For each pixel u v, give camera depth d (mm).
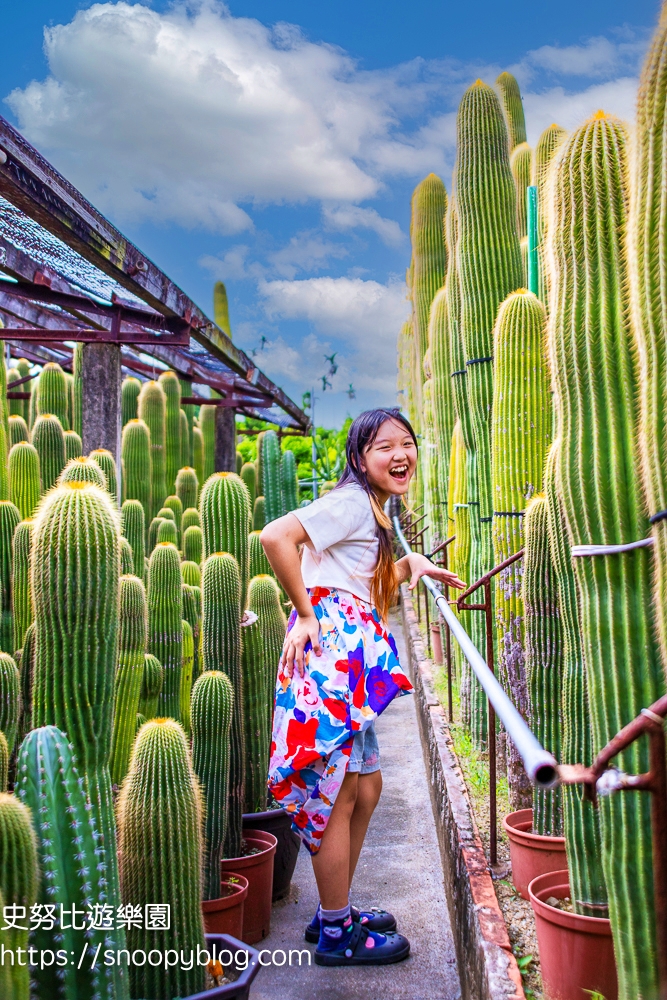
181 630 4230
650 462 1410
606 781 1241
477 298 4301
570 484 1702
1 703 2877
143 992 2061
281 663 2473
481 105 4316
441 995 2594
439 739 4246
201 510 3459
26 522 4055
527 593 2852
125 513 5570
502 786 3619
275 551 2371
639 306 1408
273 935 3035
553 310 1769
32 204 3572
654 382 1383
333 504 2465
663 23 1348
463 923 2652
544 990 2148
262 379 9367
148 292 5066
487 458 4281
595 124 1737
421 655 6277
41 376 7504
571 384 1700
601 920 2014
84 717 1861
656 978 1583
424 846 3834
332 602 2492
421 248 7430
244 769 3100
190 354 8766
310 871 3705
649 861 1581
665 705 1241
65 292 5762
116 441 6250
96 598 1877
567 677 2348
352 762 2475
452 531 5445
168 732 2152
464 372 4699
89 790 1841
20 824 1416
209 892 2717
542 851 2607
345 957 2756
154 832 2068
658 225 1339
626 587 1614
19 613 4059
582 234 1695
